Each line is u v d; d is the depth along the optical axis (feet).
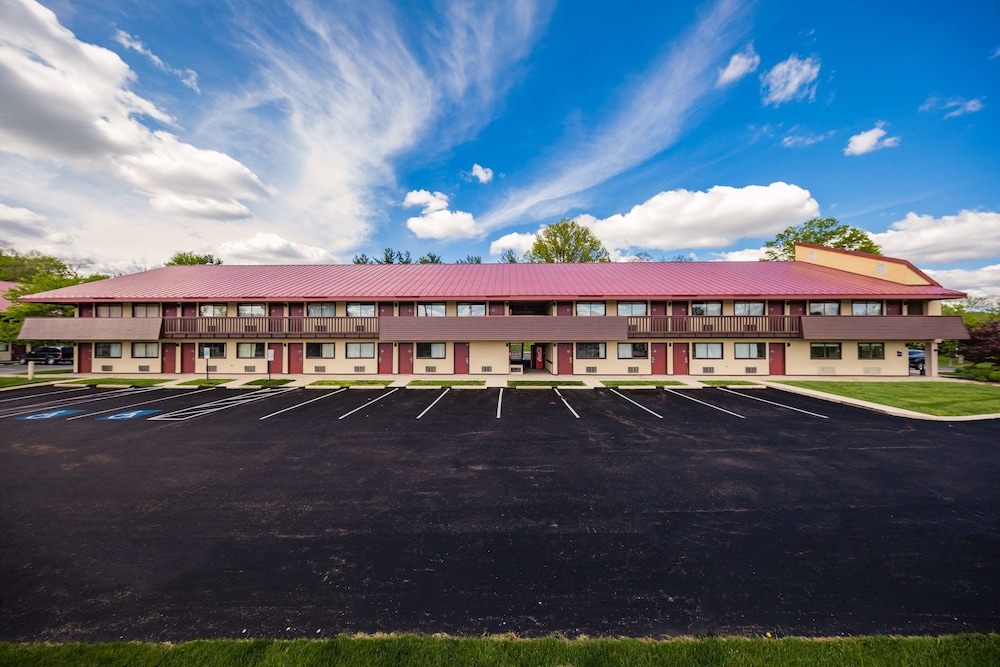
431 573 17.22
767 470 30.42
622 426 44.19
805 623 13.96
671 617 14.32
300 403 57.93
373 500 25.09
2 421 46.47
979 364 82.17
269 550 19.19
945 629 13.60
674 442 38.01
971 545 19.57
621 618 14.28
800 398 60.80
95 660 12.01
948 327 81.30
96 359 91.50
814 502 24.64
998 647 12.41
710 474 29.60
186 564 17.95
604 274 101.24
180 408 54.29
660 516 22.80
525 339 82.94
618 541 20.01
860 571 17.37
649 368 87.92
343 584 16.43
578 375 87.61
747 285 90.53
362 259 224.12
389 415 49.98
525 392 67.26
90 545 19.63
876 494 25.84
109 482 28.02
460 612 14.61
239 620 14.21
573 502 24.76
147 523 21.99
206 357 90.99
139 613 14.61
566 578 16.84
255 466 31.45
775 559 18.37
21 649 12.44
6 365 112.37
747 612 14.60
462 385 74.02
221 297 87.92
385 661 11.93
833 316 82.84
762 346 87.40
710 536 20.49
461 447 36.52
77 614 14.55
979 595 15.60
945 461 32.37
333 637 13.28
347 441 38.42
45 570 17.44
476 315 87.97
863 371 86.58
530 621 14.10
